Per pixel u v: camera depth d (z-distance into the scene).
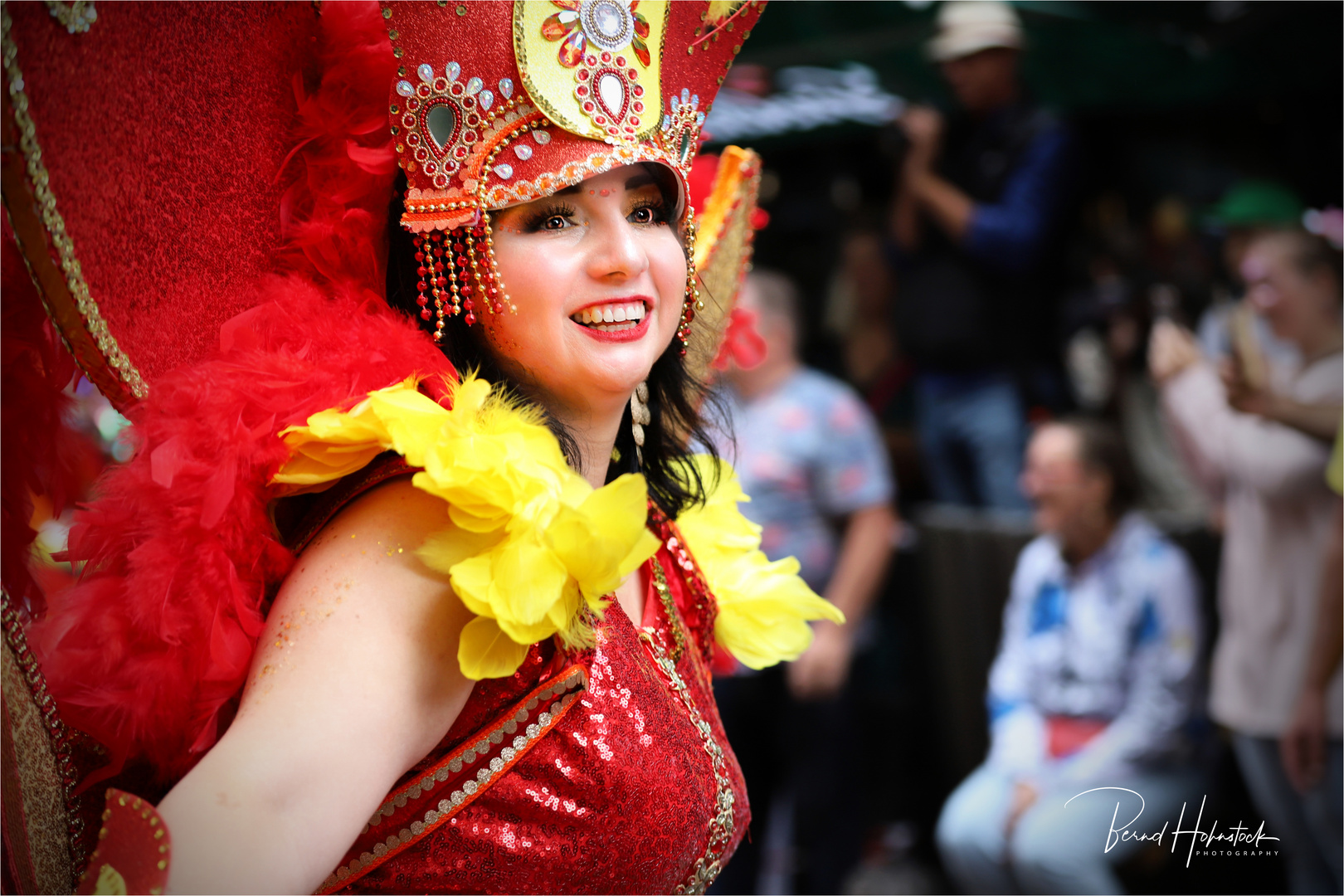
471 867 1.02
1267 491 2.69
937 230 4.15
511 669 0.95
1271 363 2.88
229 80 1.09
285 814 0.87
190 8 1.05
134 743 1.03
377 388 1.05
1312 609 2.64
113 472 1.03
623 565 0.97
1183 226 4.41
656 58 1.14
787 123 4.95
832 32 4.15
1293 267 2.73
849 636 3.34
